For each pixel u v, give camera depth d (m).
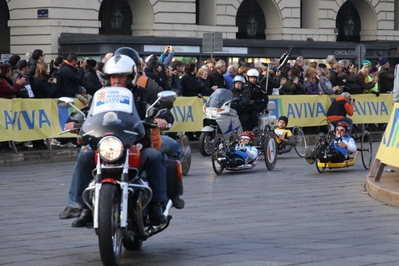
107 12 119.50
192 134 59.94
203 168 47.09
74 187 21.44
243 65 62.12
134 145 20.80
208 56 99.88
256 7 132.88
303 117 64.00
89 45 95.31
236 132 48.72
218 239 24.70
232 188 37.84
